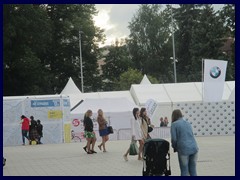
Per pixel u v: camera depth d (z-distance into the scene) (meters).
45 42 67.56
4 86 64.81
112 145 28.03
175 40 93.56
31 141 32.41
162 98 39.12
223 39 79.25
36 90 65.94
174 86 41.28
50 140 33.25
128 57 92.69
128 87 75.62
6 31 60.47
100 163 17.91
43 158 21.27
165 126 35.50
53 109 33.44
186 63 92.44
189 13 92.88
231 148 22.55
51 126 33.31
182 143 10.75
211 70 34.28
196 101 38.81
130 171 15.04
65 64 79.38
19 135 32.84
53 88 76.94
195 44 79.88
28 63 63.28
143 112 18.06
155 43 94.81
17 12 63.00
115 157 20.08
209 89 34.41
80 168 16.61
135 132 17.97
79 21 80.25
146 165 12.28
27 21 62.25
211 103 35.25
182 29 92.81
